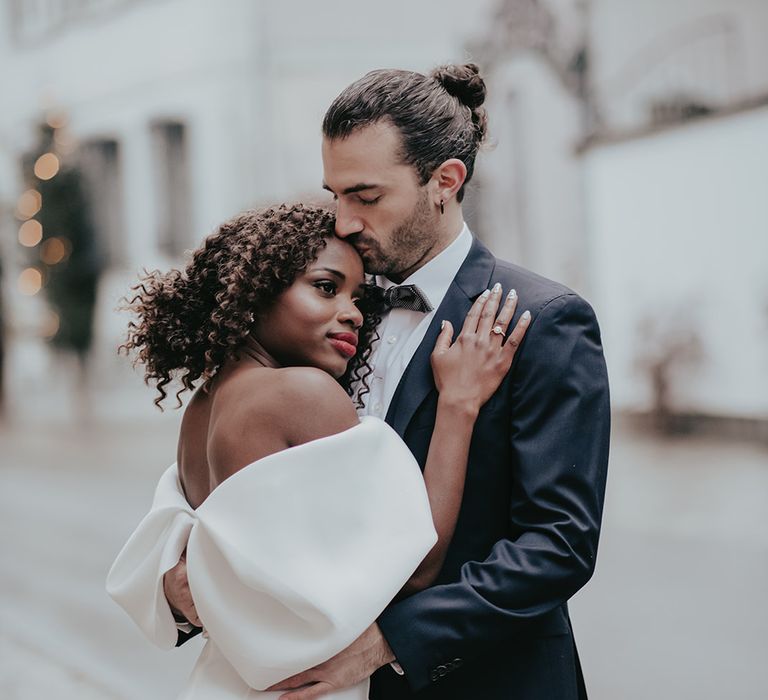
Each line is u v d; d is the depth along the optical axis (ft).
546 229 39.17
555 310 5.25
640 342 34.24
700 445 30.37
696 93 37.47
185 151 46.16
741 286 31.83
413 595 5.02
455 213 5.56
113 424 46.83
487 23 40.01
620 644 13.64
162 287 5.24
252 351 5.21
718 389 32.30
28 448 39.93
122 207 48.93
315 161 42.52
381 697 5.41
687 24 37.37
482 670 5.29
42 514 25.18
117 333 49.24
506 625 4.89
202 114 44.39
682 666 12.68
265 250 5.00
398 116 5.13
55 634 15.52
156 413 46.75
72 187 48.96
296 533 4.65
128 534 22.27
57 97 50.57
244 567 4.60
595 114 38.42
